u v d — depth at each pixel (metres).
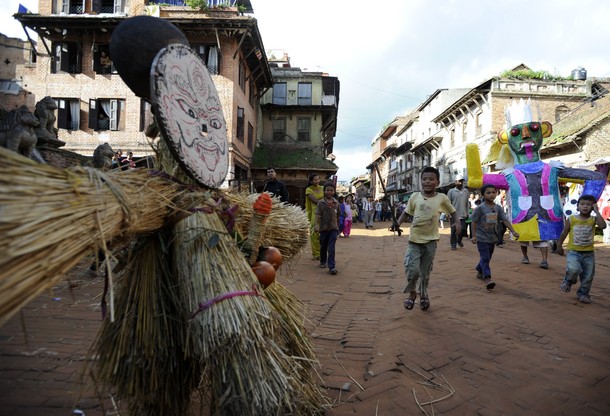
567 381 3.02
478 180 8.05
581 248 5.35
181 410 2.06
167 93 1.76
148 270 1.92
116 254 1.87
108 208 1.41
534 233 7.78
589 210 5.37
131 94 21.12
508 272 7.38
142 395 1.86
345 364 3.29
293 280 6.77
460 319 4.51
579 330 4.19
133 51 1.82
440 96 36.38
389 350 3.57
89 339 3.54
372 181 71.50
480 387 2.92
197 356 1.82
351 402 2.68
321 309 5.02
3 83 21.55
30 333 3.63
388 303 5.37
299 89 30.03
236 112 21.03
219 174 2.09
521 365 3.29
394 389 2.86
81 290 5.04
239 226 2.34
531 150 8.27
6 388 2.64
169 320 1.93
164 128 1.72
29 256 1.10
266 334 1.81
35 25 20.31
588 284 5.37
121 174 1.69
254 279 1.91
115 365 1.84
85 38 21.12
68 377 2.82
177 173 1.98
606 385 2.95
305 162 26.83
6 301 1.05
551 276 7.09
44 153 8.77
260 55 22.83
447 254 9.82
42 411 2.40
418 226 4.84
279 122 29.84
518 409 2.63
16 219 1.06
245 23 19.59
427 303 4.88
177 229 1.87
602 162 13.14
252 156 26.38
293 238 2.84
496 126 25.80
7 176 1.07
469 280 6.71
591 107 21.52
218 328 1.66
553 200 7.83
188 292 1.76
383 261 9.12
